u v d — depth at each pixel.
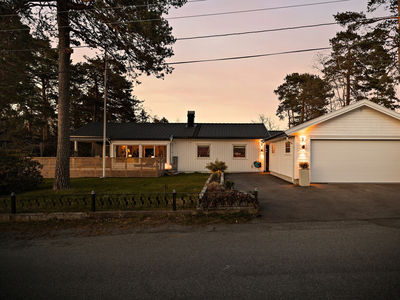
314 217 5.90
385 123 10.77
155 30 10.08
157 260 3.65
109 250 4.12
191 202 6.68
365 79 22.17
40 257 3.89
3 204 7.21
